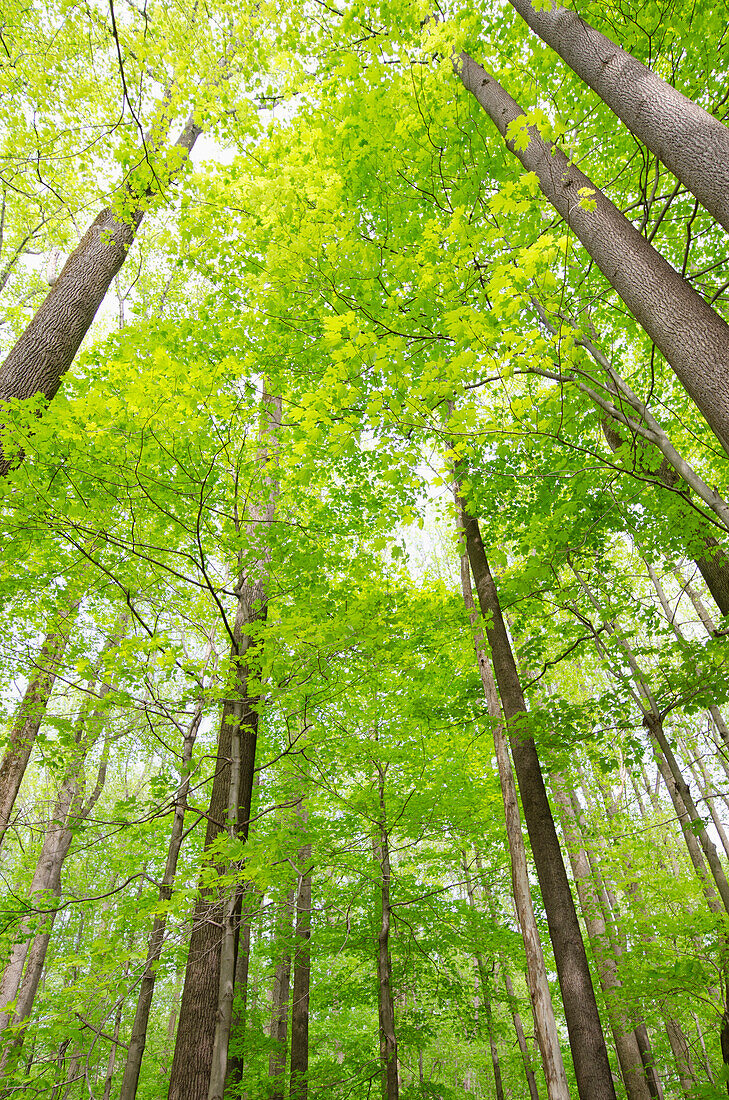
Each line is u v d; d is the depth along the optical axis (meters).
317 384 5.78
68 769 9.10
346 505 7.11
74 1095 8.34
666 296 3.45
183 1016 4.93
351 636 4.75
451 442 5.15
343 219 4.29
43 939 9.17
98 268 6.54
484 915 8.35
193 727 5.84
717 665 6.12
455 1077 18.23
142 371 3.88
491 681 6.48
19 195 8.48
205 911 4.43
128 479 4.34
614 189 6.09
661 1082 10.23
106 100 7.48
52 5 7.09
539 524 6.95
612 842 9.55
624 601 7.77
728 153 3.18
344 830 7.96
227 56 8.30
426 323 4.62
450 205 5.01
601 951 8.18
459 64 4.71
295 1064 8.96
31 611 6.09
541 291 3.86
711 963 6.25
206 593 6.36
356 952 8.04
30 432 3.94
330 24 5.90
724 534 6.29
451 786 7.54
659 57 4.88
